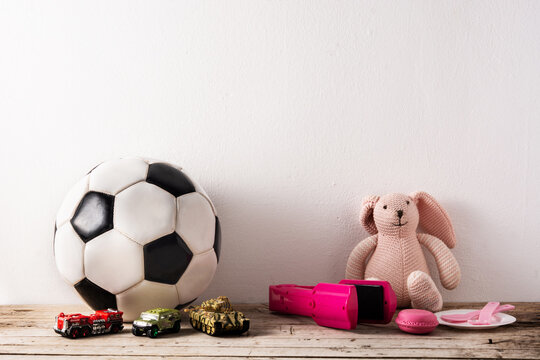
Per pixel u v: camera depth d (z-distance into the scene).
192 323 1.05
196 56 1.40
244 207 1.39
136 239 0.99
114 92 1.40
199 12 1.40
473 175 1.38
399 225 1.26
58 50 1.40
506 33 1.38
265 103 1.40
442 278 1.29
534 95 1.38
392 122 1.39
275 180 1.39
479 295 1.37
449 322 1.07
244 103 1.40
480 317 1.08
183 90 1.40
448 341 0.95
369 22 1.40
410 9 1.39
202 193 1.14
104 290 1.01
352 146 1.39
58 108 1.40
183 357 0.84
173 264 1.02
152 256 1.00
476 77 1.38
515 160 1.38
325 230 1.39
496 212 1.37
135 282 1.00
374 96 1.39
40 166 1.40
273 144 1.40
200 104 1.40
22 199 1.40
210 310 1.02
